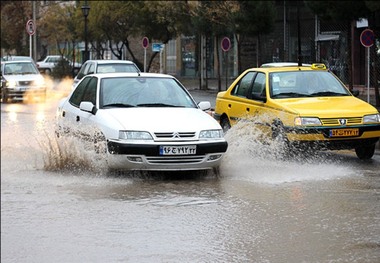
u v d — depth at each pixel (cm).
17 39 7969
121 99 1686
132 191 1416
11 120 3131
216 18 4628
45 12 7531
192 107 1714
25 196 1365
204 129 1552
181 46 7256
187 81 6494
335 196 1345
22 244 1013
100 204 1290
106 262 923
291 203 1284
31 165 1750
